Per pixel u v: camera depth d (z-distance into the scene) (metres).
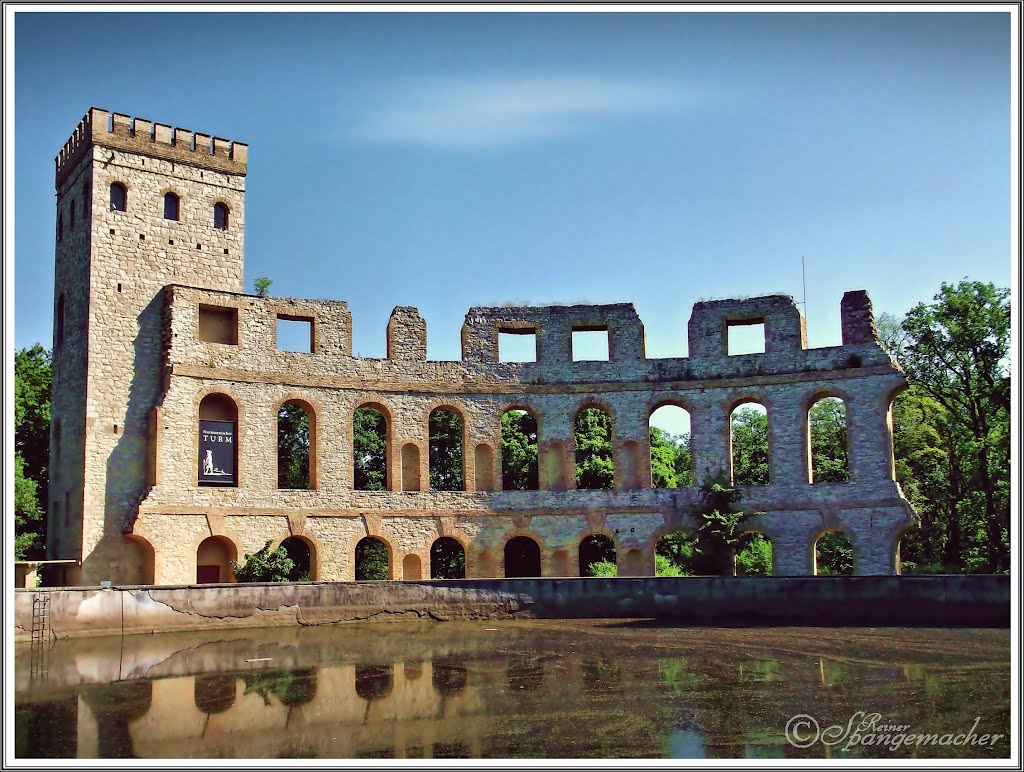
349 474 62.19
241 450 59.28
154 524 55.53
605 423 82.12
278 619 49.22
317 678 36.09
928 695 32.53
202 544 58.47
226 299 60.50
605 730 28.88
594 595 52.25
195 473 57.62
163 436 56.84
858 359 62.06
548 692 33.78
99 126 59.44
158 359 59.09
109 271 58.53
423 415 64.38
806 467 62.12
